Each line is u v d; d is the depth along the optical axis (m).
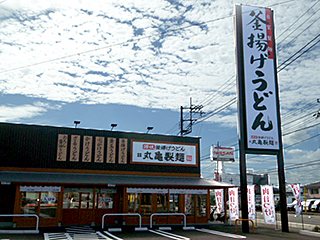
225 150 45.31
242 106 17.67
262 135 17.55
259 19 18.53
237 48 18.16
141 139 21.55
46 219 17.88
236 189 20.83
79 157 20.09
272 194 18.30
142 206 19.94
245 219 17.06
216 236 15.37
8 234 15.15
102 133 20.83
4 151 18.91
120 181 19.19
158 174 21.44
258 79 17.95
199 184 20.36
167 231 17.38
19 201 17.58
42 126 19.83
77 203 19.56
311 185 54.16
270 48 18.36
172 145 22.12
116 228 17.66
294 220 28.03
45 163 19.41
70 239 13.88
